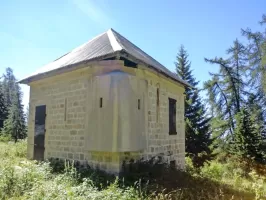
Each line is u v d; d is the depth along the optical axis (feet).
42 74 28.50
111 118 21.71
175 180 22.40
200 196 19.94
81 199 14.78
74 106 26.40
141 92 25.04
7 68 149.59
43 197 15.33
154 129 27.48
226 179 34.65
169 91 32.48
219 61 78.02
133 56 22.48
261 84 68.44
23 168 22.33
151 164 24.58
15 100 110.32
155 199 17.16
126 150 21.65
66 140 27.04
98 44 28.14
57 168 24.91
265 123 65.77
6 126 101.04
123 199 15.70
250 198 22.90
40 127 31.37
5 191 16.97
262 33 70.54
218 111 78.07
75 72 26.58
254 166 47.96
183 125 36.94
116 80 22.00
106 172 22.53
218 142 70.95
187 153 54.70
